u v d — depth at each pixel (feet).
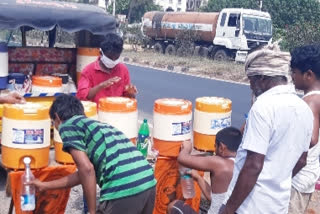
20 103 12.89
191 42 91.04
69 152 10.47
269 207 8.88
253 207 8.88
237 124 32.24
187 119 13.34
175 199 13.75
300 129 8.86
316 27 76.38
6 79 17.52
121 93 16.17
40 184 11.41
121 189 10.39
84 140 10.49
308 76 9.95
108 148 10.50
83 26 18.48
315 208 16.63
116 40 15.11
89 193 10.36
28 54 19.42
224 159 11.63
